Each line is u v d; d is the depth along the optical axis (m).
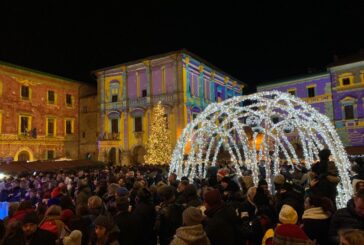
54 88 45.41
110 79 47.28
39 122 42.62
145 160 37.34
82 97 51.22
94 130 49.31
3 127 38.00
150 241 7.19
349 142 43.28
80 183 11.89
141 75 44.59
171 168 19.02
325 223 5.81
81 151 49.41
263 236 5.93
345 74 44.34
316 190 7.74
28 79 41.62
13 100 39.44
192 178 16.20
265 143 15.30
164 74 42.53
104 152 43.56
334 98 45.09
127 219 6.68
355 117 43.12
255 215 6.82
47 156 43.28
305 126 16.83
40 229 5.50
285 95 15.89
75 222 6.24
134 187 9.79
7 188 15.91
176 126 40.59
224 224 5.58
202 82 45.81
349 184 11.41
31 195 14.65
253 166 15.02
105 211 7.65
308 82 48.53
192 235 4.77
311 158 20.92
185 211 5.02
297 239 4.42
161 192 7.76
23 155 40.47
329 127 16.72
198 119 18.27
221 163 24.97
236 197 8.03
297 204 6.84
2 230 5.83
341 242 3.64
